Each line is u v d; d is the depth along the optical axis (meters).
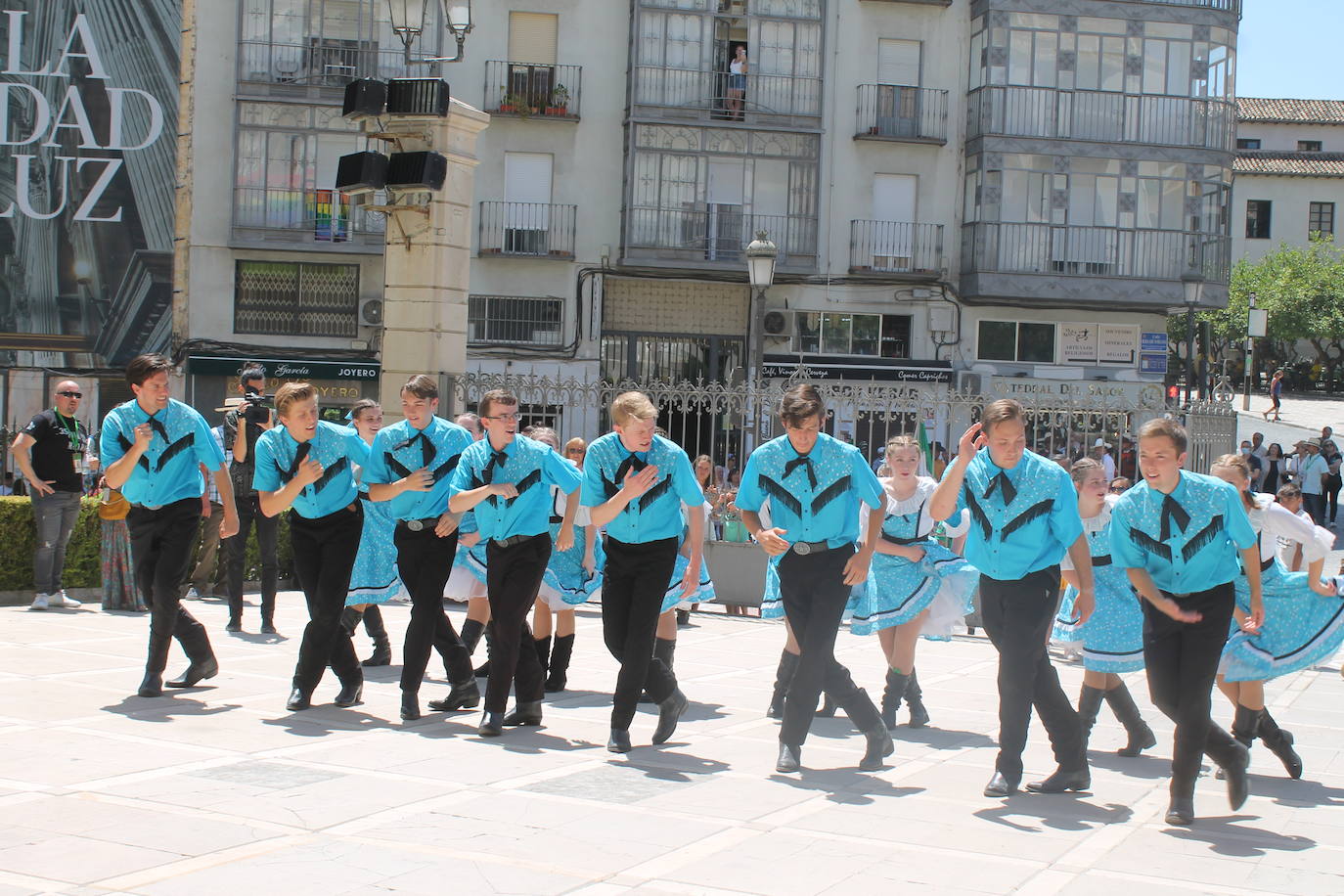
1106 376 32.56
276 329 30.28
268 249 29.94
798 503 6.83
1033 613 6.46
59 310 29.80
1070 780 6.69
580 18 31.20
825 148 31.73
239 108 29.80
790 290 31.75
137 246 29.92
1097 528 7.89
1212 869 5.36
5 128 29.69
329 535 7.95
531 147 31.11
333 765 6.61
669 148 31.09
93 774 6.23
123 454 8.07
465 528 9.12
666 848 5.35
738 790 6.42
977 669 11.16
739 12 31.30
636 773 6.72
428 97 14.77
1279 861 5.51
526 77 31.05
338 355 30.30
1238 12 32.25
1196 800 6.69
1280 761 7.74
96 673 8.94
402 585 9.66
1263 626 7.45
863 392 14.74
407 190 15.00
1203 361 31.28
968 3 32.06
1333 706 9.88
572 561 9.10
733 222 31.38
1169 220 32.03
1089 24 31.66
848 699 6.96
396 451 7.88
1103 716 9.31
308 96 29.91
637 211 31.05
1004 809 6.25
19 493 24.38
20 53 29.72
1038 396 14.71
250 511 11.32
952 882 5.02
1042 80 31.62
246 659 9.84
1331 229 58.47
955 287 32.12
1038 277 31.42
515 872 4.96
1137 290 31.67
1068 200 31.69
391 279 15.29
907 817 6.02
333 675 9.41
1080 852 5.53
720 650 11.79
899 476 8.24
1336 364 58.31
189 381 29.86
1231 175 32.44
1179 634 6.22
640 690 7.26
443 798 6.02
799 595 6.89
